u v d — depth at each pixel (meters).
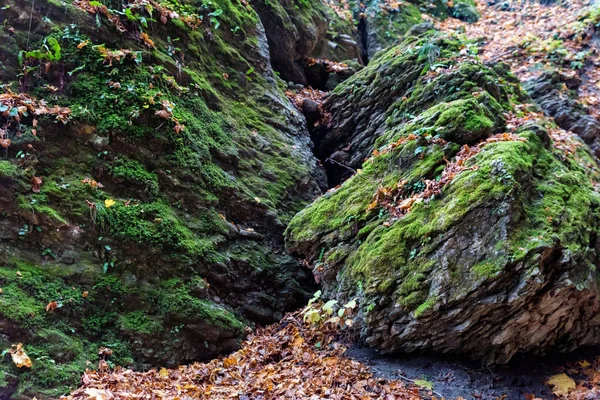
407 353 4.43
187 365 4.35
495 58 10.40
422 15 11.83
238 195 5.54
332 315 4.81
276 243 5.68
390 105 6.86
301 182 6.31
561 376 4.05
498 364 4.21
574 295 3.96
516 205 3.91
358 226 4.79
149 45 5.42
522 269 3.70
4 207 3.95
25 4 4.69
